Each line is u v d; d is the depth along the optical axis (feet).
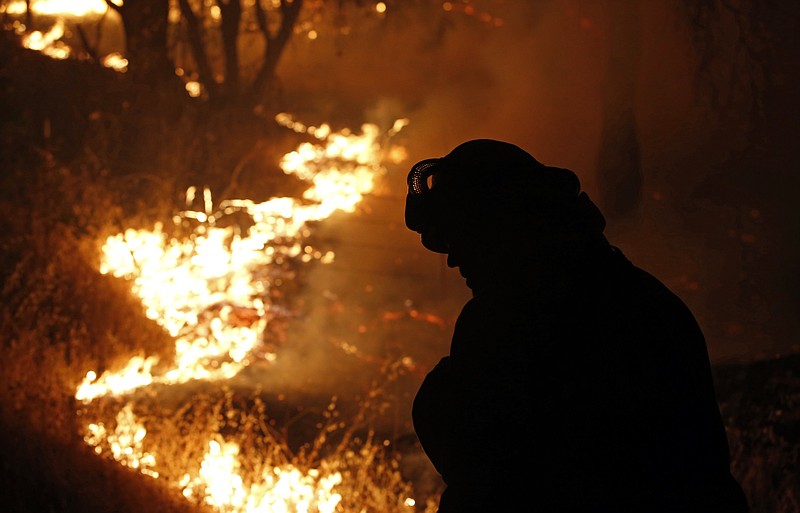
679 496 10.87
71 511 26.13
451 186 12.50
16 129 49.39
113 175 56.24
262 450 34.42
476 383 11.37
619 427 11.02
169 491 29.66
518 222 12.16
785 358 34.94
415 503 33.45
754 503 28.63
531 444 11.14
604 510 10.89
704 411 11.20
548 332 11.27
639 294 11.57
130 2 76.13
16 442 27.71
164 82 75.61
